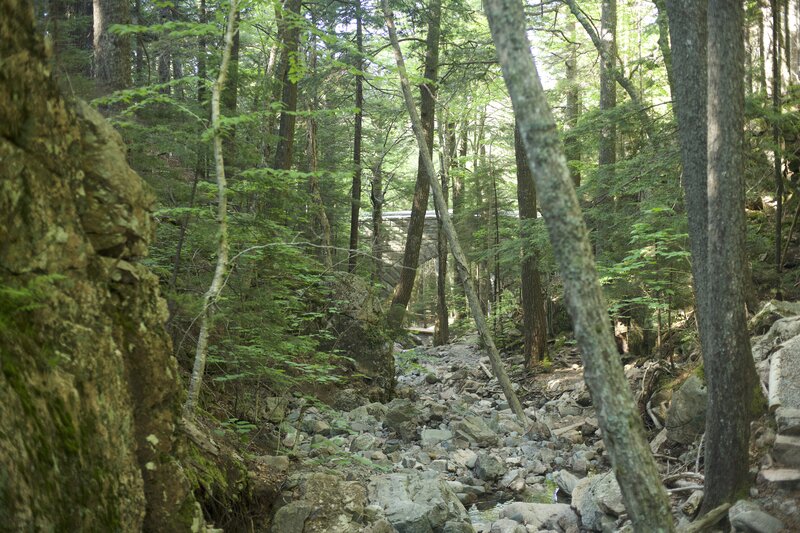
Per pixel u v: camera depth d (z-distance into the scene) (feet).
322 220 48.73
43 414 8.47
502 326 60.54
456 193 83.61
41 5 11.73
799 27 38.11
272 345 21.44
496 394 42.52
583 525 20.21
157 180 18.84
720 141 15.79
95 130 11.35
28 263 9.12
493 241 69.67
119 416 10.16
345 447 27.55
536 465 27.84
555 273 51.78
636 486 9.95
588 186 32.71
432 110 54.54
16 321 8.61
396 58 31.71
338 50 46.96
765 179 37.17
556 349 50.62
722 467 16.10
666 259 30.53
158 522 11.23
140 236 11.82
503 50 9.87
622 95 59.57
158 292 12.39
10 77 9.13
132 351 11.43
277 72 41.68
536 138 9.80
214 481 16.24
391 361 37.63
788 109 33.09
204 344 17.35
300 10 43.98
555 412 36.37
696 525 15.21
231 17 18.44
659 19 35.63
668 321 33.78
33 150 9.55
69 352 9.37
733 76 15.62
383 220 83.15
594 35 38.65
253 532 16.85
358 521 18.78
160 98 17.38
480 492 25.12
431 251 84.28
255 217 21.61
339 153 72.59
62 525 8.38
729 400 15.97
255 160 19.20
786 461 16.84
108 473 9.63
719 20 15.70
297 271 26.20
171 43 25.13
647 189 31.37
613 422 9.93
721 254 15.92
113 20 25.88
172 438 12.36
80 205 10.73
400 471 25.29
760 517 14.88
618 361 10.00
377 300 38.99
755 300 26.27
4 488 7.45
